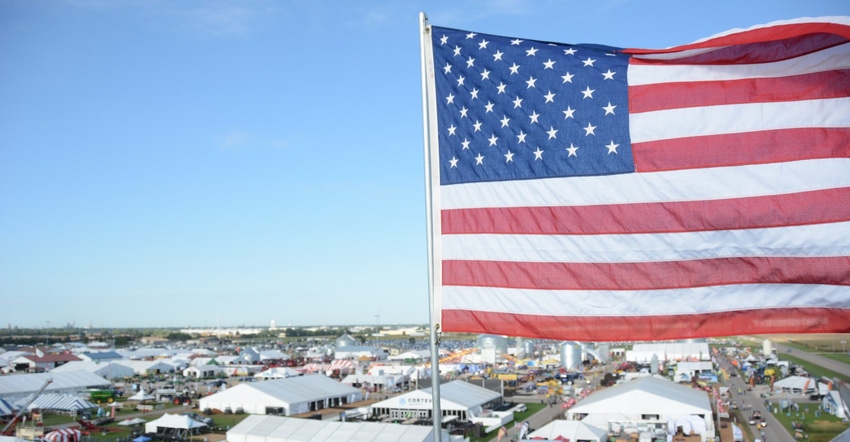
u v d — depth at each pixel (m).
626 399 54.84
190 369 112.06
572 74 8.98
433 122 9.44
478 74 9.32
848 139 8.14
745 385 81.31
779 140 8.29
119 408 71.81
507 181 9.02
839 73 8.27
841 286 7.86
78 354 136.62
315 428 44.44
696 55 8.68
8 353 140.25
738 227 8.24
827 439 47.06
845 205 7.99
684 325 8.29
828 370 90.44
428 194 8.96
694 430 51.19
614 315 8.48
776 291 8.09
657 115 8.64
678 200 8.47
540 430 47.72
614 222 8.59
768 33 8.05
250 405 67.25
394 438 40.91
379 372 103.62
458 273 9.05
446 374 103.69
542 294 8.73
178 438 52.66
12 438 34.59
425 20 9.52
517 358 132.25
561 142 8.88
